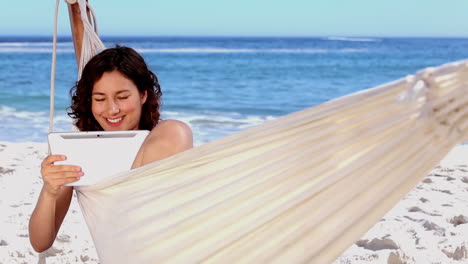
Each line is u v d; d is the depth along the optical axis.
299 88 19.91
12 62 30.50
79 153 1.90
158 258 1.67
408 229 3.85
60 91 17.06
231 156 1.68
